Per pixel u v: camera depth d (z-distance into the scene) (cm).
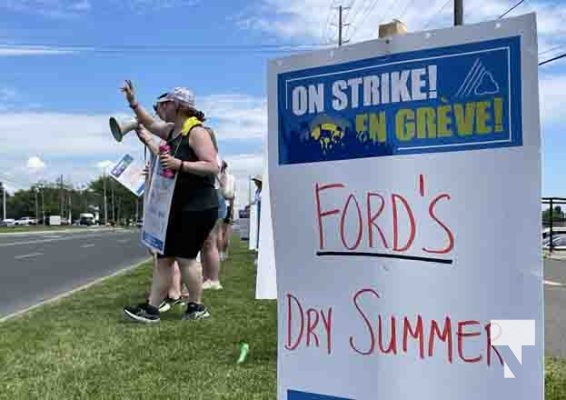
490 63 212
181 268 622
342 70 240
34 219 13400
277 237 255
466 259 216
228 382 412
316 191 245
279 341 253
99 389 401
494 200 212
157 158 598
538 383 205
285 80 254
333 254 241
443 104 220
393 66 229
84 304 762
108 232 6250
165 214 591
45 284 1148
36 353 494
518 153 208
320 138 245
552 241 2286
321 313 244
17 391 399
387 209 229
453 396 217
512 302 209
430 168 222
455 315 217
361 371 234
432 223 221
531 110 206
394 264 228
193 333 554
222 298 759
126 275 1174
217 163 591
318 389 243
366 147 235
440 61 221
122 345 514
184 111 598
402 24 242
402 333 226
